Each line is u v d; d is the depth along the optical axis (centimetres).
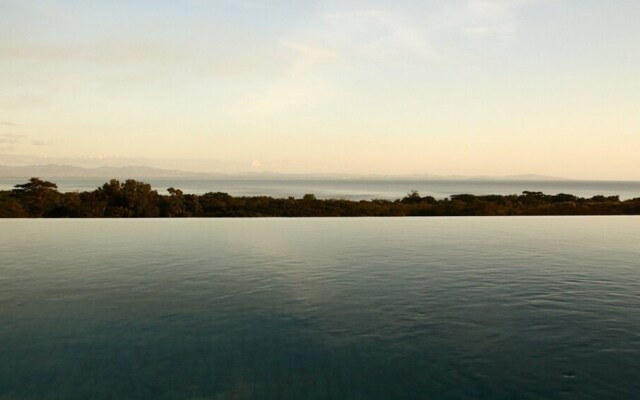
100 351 332
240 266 600
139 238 841
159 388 285
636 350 334
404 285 505
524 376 299
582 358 322
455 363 316
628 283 516
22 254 675
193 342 347
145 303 436
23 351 330
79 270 571
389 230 991
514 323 386
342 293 473
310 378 296
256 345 342
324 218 1216
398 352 331
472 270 581
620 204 1780
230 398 276
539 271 575
